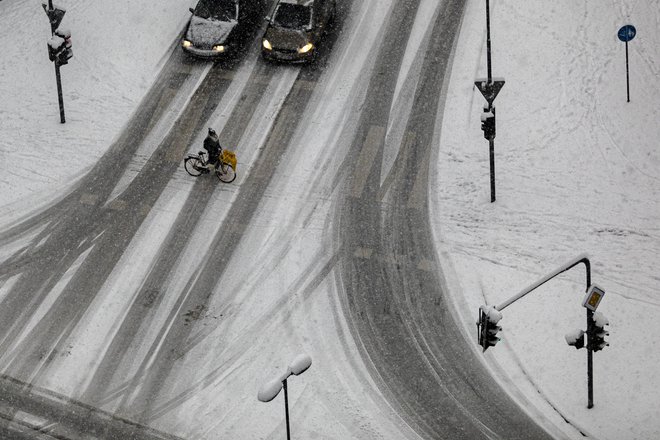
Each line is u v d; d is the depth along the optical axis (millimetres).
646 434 34125
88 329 38906
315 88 48594
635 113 45594
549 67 48094
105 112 48000
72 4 53031
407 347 38000
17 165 45781
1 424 35688
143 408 36062
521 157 44531
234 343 38156
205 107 48031
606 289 39094
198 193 44281
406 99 47750
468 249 41281
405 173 44594
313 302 39625
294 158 45531
